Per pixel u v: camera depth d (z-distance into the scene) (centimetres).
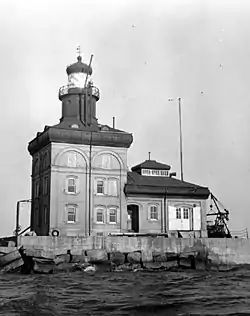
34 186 6881
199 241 5338
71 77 7044
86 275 4366
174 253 5234
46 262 4719
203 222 6600
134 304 2448
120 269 5003
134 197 6438
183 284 3481
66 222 6116
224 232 6488
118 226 6309
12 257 4741
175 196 6569
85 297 2698
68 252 4972
